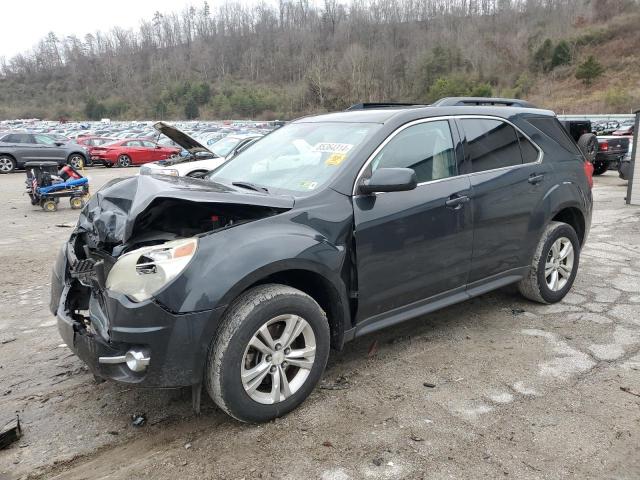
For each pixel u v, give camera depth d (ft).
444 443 9.45
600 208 34.96
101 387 11.96
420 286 12.35
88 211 12.49
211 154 40.19
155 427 10.27
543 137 15.58
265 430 9.96
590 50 278.67
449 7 387.55
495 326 14.66
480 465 8.87
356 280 11.19
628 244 24.21
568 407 10.54
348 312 11.26
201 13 498.69
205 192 9.92
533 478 8.55
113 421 10.54
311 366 10.56
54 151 76.43
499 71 291.17
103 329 9.86
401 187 10.71
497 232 13.83
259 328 9.69
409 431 9.82
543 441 9.47
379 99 272.31
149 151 89.15
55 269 12.29
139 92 425.28
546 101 244.63
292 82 391.45
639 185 35.73
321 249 10.41
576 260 16.48
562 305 16.19
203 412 10.73
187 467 9.04
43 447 9.75
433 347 13.39
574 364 12.35
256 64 426.92
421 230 12.04
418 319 15.28
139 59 469.16
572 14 329.31
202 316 9.11
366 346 13.53
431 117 12.94
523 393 11.10
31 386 12.12
